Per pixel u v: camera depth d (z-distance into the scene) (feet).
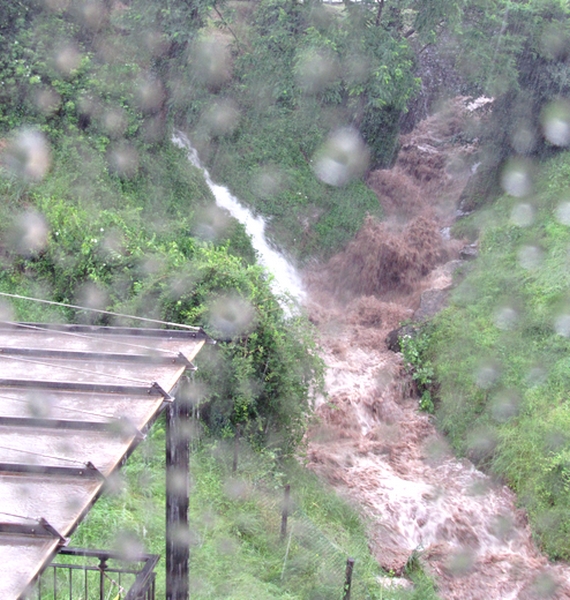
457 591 38.09
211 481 36.70
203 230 62.34
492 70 72.79
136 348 21.89
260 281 44.98
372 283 68.49
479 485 46.85
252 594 28.78
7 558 12.79
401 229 73.36
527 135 74.49
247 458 39.93
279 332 42.42
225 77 73.67
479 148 80.12
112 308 43.80
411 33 75.77
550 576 39.78
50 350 21.26
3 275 47.75
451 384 53.83
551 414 47.65
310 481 43.57
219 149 71.05
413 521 42.93
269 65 73.46
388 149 79.97
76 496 14.55
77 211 51.01
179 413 21.80
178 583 22.89
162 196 62.49
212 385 40.11
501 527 43.42
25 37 59.31
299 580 31.60
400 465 48.47
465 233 72.23
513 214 69.41
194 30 69.31
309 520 37.17
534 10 73.26
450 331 57.31
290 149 73.26
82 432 17.03
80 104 58.90
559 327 53.78
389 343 59.82
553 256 61.21
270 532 34.76
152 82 66.95
